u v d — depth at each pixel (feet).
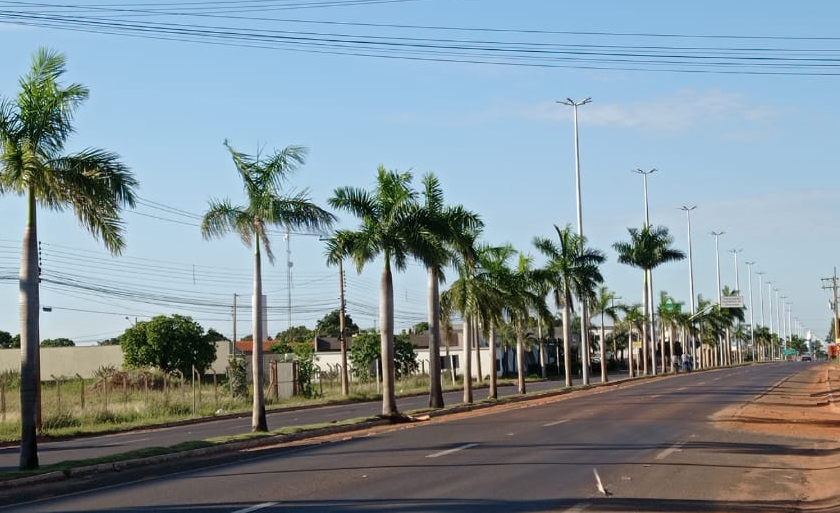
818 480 50.39
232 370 158.51
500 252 142.10
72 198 58.75
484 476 50.37
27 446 56.75
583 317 195.21
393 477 50.26
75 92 59.36
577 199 194.29
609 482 48.08
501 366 303.89
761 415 96.02
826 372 258.37
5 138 57.72
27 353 57.57
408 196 103.71
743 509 40.93
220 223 83.30
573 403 121.90
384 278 104.27
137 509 41.22
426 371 288.10
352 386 200.34
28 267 57.98
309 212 84.33
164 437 91.09
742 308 437.58
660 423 85.66
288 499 43.01
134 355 211.41
